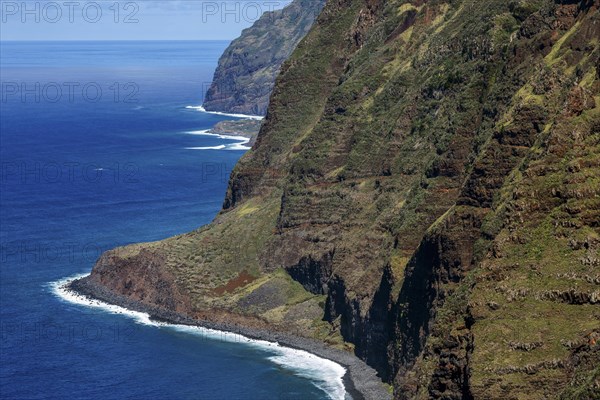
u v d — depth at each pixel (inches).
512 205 4680.1
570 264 4392.2
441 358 4493.1
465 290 4896.7
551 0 6806.1
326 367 6870.1
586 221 4500.5
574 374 4025.6
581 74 5792.3
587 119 4768.7
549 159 4717.0
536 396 4087.1
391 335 6441.9
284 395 6392.7
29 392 6471.5
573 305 4284.0
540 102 5910.4
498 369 4156.0
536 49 6673.2
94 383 6609.3
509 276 4458.7
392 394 6200.8
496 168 5895.7
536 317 4286.4
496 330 4279.0
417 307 6131.9
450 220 5949.8
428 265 6082.7
